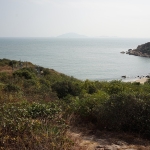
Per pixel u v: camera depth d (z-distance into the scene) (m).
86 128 5.56
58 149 3.65
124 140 4.96
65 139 3.97
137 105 5.41
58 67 61.75
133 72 55.97
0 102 7.09
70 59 83.56
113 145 4.61
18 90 10.97
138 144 4.79
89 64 69.62
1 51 119.81
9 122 4.25
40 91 12.10
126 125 5.46
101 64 70.38
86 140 4.84
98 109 5.82
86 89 14.41
